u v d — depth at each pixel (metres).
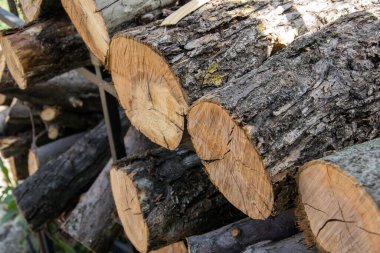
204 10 1.56
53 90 2.29
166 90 1.49
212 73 1.47
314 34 1.49
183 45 1.48
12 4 2.26
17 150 2.61
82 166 2.21
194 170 1.66
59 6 1.88
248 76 1.42
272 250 1.51
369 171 1.22
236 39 1.51
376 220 1.18
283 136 1.33
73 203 2.23
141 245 1.68
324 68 1.41
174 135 1.51
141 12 1.65
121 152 2.00
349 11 1.62
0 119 2.63
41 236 2.64
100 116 2.50
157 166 1.67
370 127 1.39
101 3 1.61
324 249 1.27
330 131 1.35
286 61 1.43
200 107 1.40
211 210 1.65
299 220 1.33
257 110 1.34
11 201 2.68
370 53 1.44
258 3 1.59
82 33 1.73
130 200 1.67
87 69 1.99
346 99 1.38
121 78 1.62
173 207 1.63
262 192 1.34
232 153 1.37
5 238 2.87
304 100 1.36
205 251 1.60
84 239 2.03
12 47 1.84
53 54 1.88
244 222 1.63
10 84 2.18
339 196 1.23
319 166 1.25
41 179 2.18
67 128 2.53
